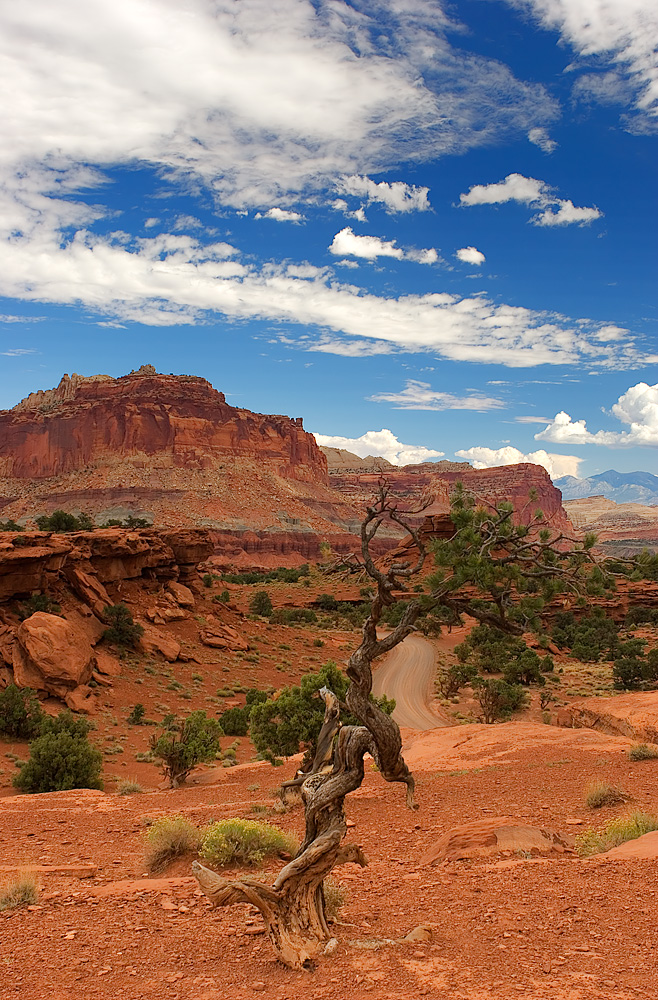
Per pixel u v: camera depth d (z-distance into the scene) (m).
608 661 84.94
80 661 44.75
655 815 12.98
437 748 28.27
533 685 69.56
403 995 5.54
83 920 8.77
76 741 28.89
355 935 7.32
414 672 77.31
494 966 6.11
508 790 17.66
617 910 7.42
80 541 58.91
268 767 30.14
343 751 7.56
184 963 6.97
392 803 18.02
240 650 66.06
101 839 16.42
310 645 79.69
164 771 29.84
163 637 59.47
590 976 5.73
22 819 19.12
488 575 7.86
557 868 9.39
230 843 12.28
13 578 48.25
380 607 7.92
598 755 21.89
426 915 7.95
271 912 6.88
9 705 36.62
